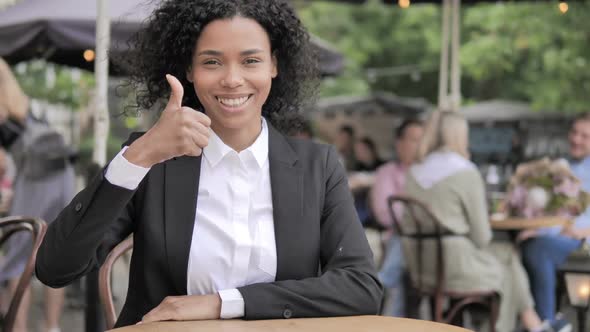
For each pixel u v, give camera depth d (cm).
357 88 1841
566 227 460
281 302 165
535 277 460
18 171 441
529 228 438
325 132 1623
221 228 177
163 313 161
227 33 177
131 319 177
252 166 182
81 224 155
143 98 206
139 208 179
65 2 491
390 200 434
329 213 187
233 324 157
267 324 158
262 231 179
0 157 493
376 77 1858
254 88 179
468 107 1352
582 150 525
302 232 180
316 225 182
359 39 1766
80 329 529
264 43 181
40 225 227
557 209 474
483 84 1716
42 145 440
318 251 183
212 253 176
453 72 670
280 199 181
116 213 156
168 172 180
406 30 1741
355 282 174
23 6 518
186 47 185
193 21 180
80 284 597
